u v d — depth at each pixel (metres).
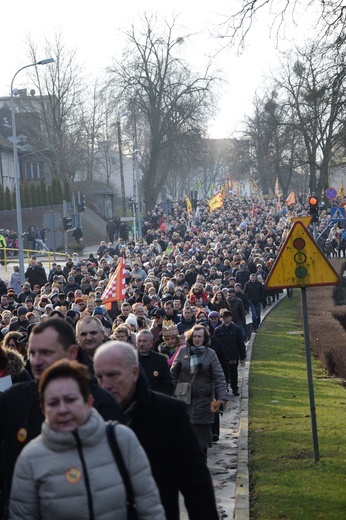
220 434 16.23
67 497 4.82
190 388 13.01
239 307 26.41
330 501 10.77
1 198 74.50
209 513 5.88
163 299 24.47
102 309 21.52
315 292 40.34
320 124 23.47
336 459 12.96
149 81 81.31
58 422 4.86
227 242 56.50
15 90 47.81
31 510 4.89
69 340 6.11
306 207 83.19
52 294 27.00
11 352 7.93
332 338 23.80
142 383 5.97
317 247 12.72
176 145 83.19
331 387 20.50
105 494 4.86
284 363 24.77
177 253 47.75
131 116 82.38
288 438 14.70
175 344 14.64
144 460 5.06
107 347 5.85
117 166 132.88
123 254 46.81
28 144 101.25
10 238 66.44
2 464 6.38
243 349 20.45
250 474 12.50
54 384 4.87
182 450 5.93
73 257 44.50
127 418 5.94
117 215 103.94
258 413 17.33
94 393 5.70
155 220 77.88
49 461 4.86
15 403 6.03
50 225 36.38
